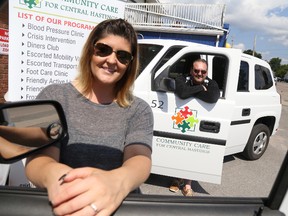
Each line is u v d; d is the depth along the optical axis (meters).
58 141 1.15
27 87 2.48
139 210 0.81
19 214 0.78
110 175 0.82
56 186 0.77
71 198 0.71
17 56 2.39
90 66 1.32
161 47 3.56
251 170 4.48
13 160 0.94
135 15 9.64
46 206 0.79
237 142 4.31
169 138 3.16
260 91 4.66
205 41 8.83
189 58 3.55
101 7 2.80
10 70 2.38
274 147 5.99
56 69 2.61
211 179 3.08
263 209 0.85
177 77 3.15
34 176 0.92
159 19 9.43
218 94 3.01
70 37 2.65
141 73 3.32
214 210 0.84
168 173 3.22
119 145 1.28
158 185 3.65
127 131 1.33
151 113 1.41
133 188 0.89
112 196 0.75
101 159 1.25
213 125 3.01
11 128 0.94
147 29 9.26
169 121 3.14
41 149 1.05
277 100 5.05
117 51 1.29
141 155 1.13
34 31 2.43
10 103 0.94
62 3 2.54
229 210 0.84
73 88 1.33
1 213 0.79
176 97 3.12
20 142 0.97
